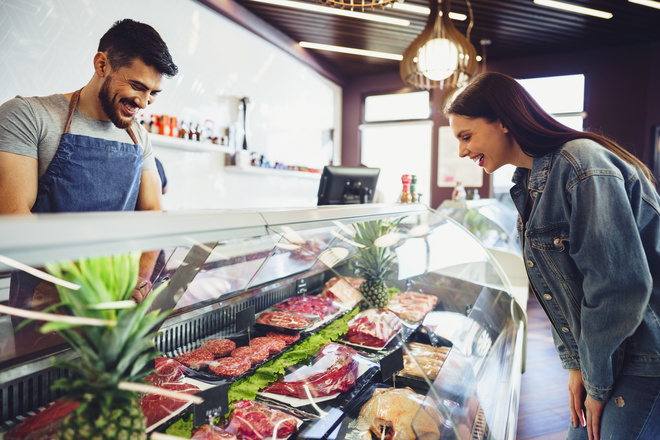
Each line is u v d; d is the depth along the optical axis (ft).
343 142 23.66
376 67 21.67
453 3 14.21
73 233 1.81
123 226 2.04
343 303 4.74
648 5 14.21
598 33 16.78
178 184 13.23
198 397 2.92
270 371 3.68
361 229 4.51
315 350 4.07
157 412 2.77
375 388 3.75
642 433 3.26
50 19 9.29
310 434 3.14
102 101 4.43
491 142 3.84
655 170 17.75
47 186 4.46
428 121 21.58
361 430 3.27
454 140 21.22
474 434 3.22
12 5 8.59
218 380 3.45
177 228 2.35
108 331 1.93
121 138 5.03
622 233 2.97
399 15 15.19
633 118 17.99
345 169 8.34
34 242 1.65
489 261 6.15
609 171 3.11
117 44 4.24
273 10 15.28
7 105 4.21
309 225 3.72
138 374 2.16
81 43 9.97
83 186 4.62
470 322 4.73
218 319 4.09
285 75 18.19
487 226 12.15
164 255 3.22
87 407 1.95
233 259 4.00
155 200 5.61
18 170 4.15
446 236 5.81
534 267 3.83
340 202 8.49
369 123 23.02
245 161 15.03
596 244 3.01
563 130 3.56
